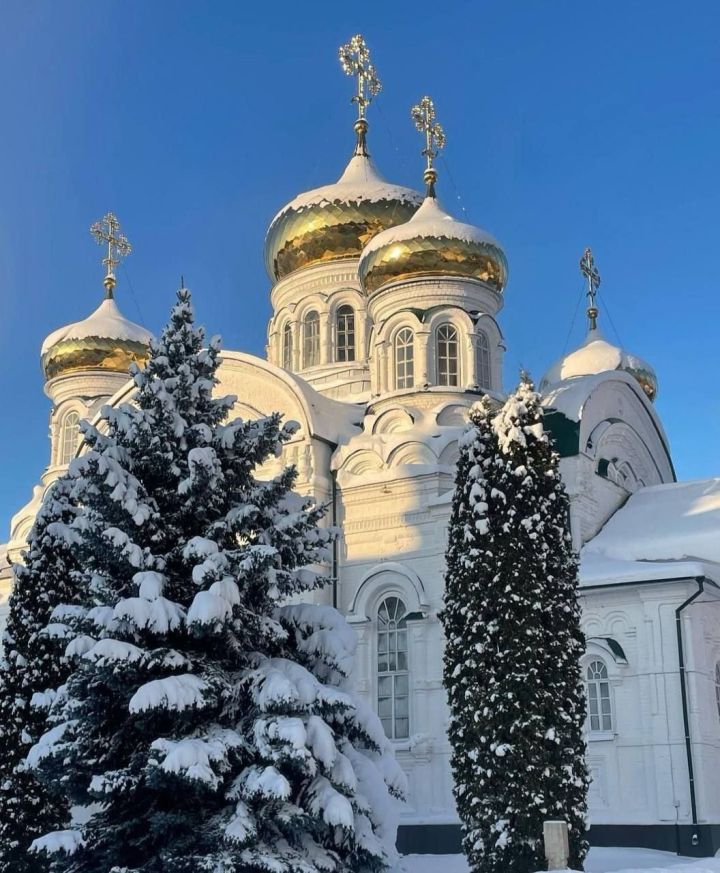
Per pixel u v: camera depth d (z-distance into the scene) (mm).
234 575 16500
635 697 28234
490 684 18938
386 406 34312
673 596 28359
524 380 20938
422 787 29484
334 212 41031
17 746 20250
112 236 47438
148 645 16281
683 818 26750
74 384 43969
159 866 15406
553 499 20125
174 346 18359
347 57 45719
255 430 18047
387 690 31094
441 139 38594
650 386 48531
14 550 40438
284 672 16422
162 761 15117
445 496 31359
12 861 19609
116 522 17000
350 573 32344
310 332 41531
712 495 33875
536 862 17984
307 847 15734
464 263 35562
